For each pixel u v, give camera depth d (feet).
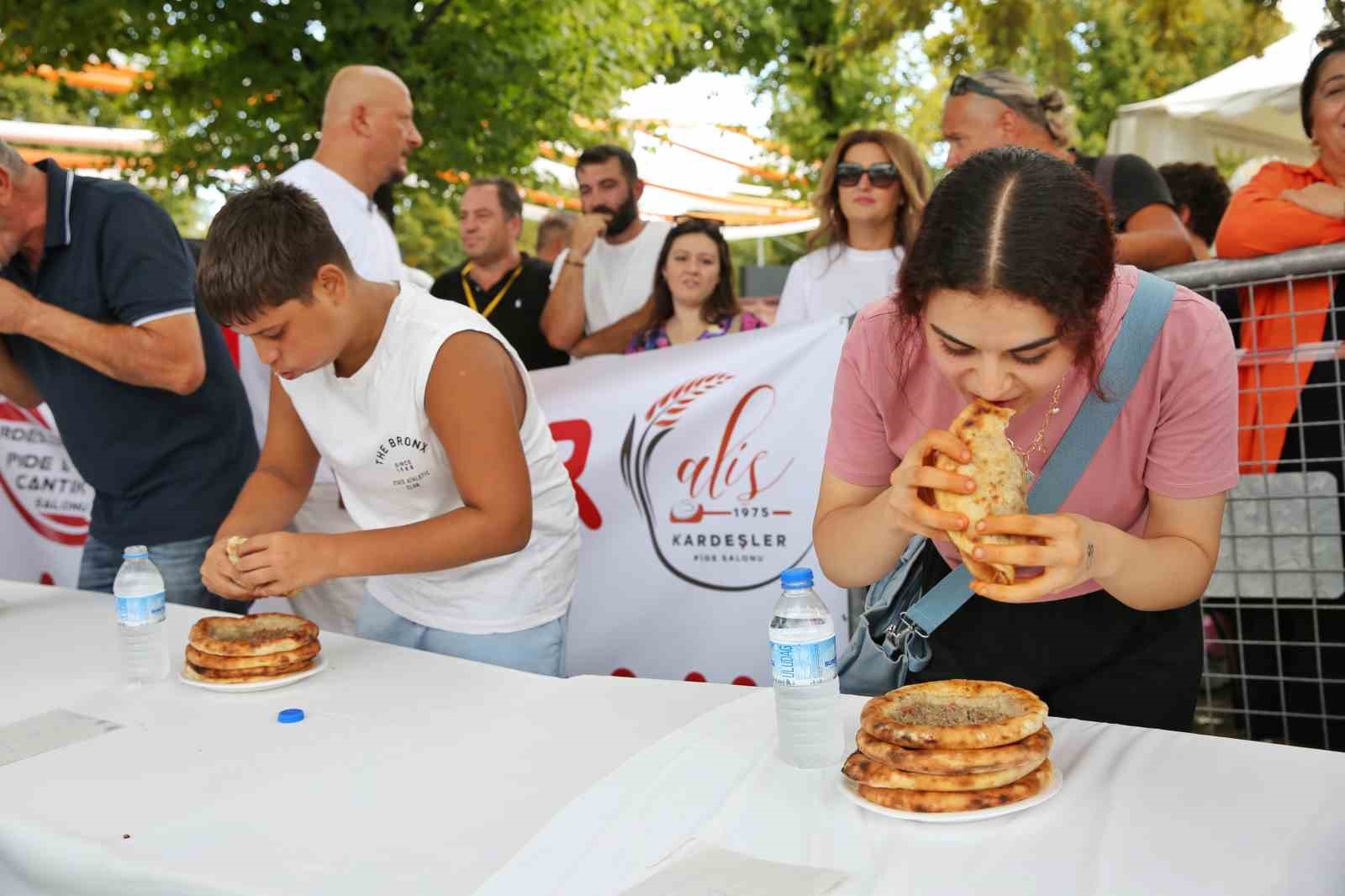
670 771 4.71
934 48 19.80
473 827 4.33
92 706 6.10
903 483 4.63
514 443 6.54
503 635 7.34
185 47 22.29
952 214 4.33
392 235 13.37
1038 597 4.41
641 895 3.70
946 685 4.74
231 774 5.03
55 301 9.36
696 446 10.65
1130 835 3.93
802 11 26.07
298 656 6.44
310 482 7.72
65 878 4.35
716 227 12.75
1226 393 5.08
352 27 20.10
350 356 6.72
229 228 6.09
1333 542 9.57
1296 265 9.21
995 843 3.93
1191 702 5.73
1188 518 5.25
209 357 9.93
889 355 5.41
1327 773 4.38
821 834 4.09
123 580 6.48
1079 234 4.25
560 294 13.78
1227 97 14.58
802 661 4.67
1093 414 5.22
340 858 4.11
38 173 9.19
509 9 22.34
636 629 11.02
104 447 9.64
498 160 22.45
